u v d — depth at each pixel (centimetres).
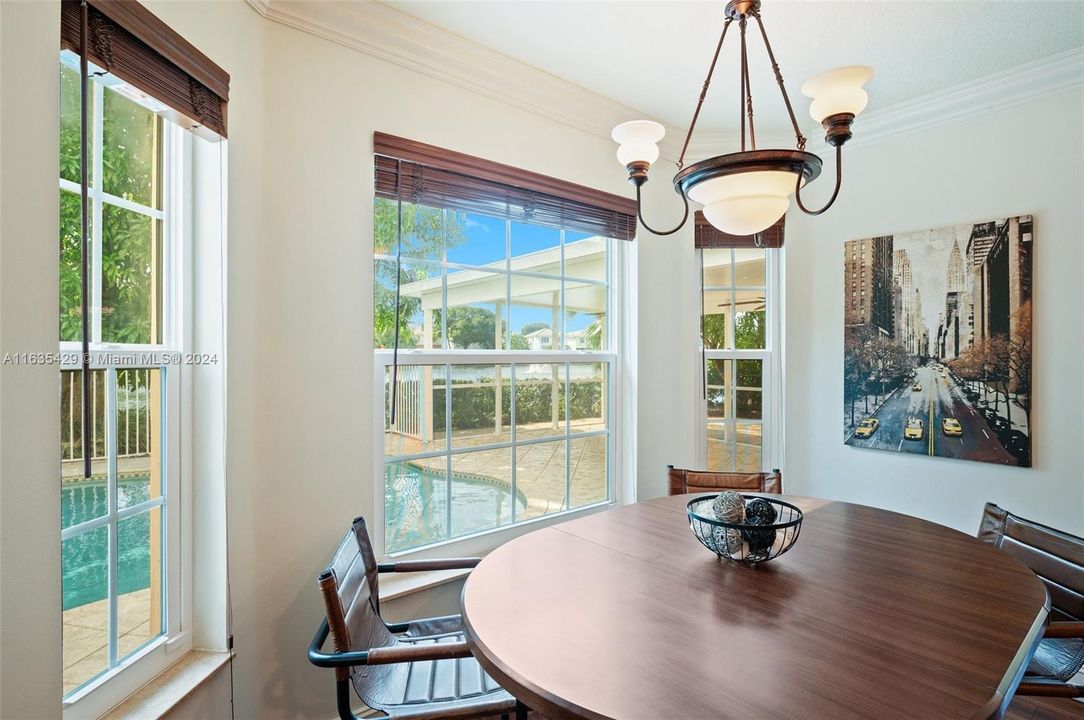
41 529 86
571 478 254
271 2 158
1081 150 208
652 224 276
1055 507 213
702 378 294
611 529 160
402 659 110
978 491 233
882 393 259
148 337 132
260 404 157
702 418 294
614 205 256
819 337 283
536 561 133
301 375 166
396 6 171
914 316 249
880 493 262
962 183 236
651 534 155
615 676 83
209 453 143
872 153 264
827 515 176
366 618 138
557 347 249
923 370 246
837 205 276
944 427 240
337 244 173
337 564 129
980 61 207
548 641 94
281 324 162
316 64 169
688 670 84
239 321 148
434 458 207
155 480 132
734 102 242
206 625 143
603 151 254
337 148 173
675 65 209
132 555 125
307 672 166
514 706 122
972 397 233
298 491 165
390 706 123
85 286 92
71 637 109
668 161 283
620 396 271
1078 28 185
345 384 175
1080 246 208
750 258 299
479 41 191
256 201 155
